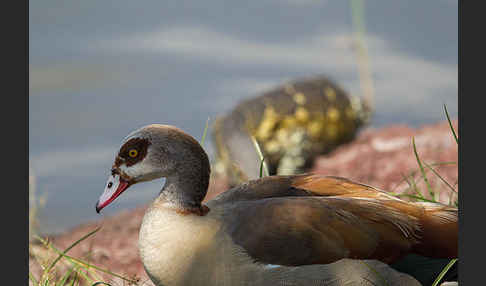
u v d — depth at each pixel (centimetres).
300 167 1553
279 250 667
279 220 676
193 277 676
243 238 674
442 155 1259
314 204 690
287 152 1548
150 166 697
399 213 703
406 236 693
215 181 1566
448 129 1405
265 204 693
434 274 703
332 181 757
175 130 706
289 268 669
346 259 673
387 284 685
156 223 689
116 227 1285
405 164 1274
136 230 1248
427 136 1395
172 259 677
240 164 1501
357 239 676
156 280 690
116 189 712
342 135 1616
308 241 669
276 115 1571
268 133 1550
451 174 1146
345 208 691
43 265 811
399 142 1423
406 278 694
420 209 721
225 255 671
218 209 705
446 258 700
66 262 923
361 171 1341
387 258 686
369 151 1442
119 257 1073
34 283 797
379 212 695
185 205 692
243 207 699
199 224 684
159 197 704
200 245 675
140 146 699
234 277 671
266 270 669
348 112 1652
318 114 1588
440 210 724
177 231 681
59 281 827
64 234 1270
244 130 1557
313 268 670
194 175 694
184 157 692
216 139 1611
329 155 1584
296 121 1570
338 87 1727
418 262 697
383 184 1234
